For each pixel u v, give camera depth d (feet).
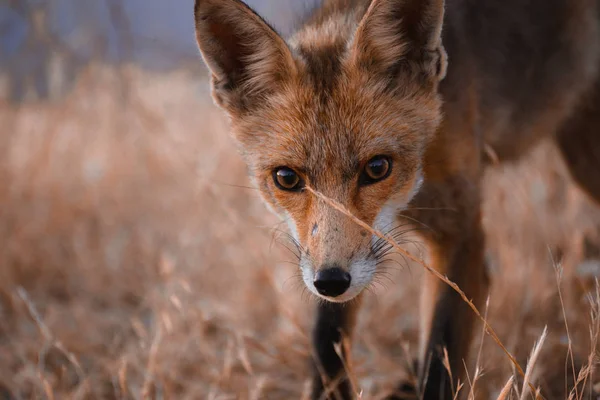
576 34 28.07
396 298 30.55
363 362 25.90
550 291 27.78
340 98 20.75
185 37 50.08
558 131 30.35
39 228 36.88
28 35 41.45
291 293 30.73
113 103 44.42
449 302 22.38
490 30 25.41
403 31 21.31
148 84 51.29
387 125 20.65
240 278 32.45
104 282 34.42
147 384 23.44
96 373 27.40
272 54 20.99
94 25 43.78
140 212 39.99
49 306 31.78
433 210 22.57
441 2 20.54
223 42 21.79
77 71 43.83
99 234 37.91
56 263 35.12
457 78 23.00
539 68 27.14
